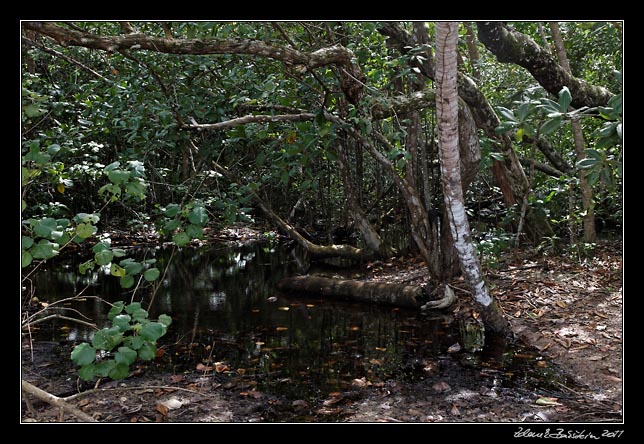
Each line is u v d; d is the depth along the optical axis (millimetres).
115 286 7359
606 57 8805
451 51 4270
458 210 4762
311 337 5164
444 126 4508
